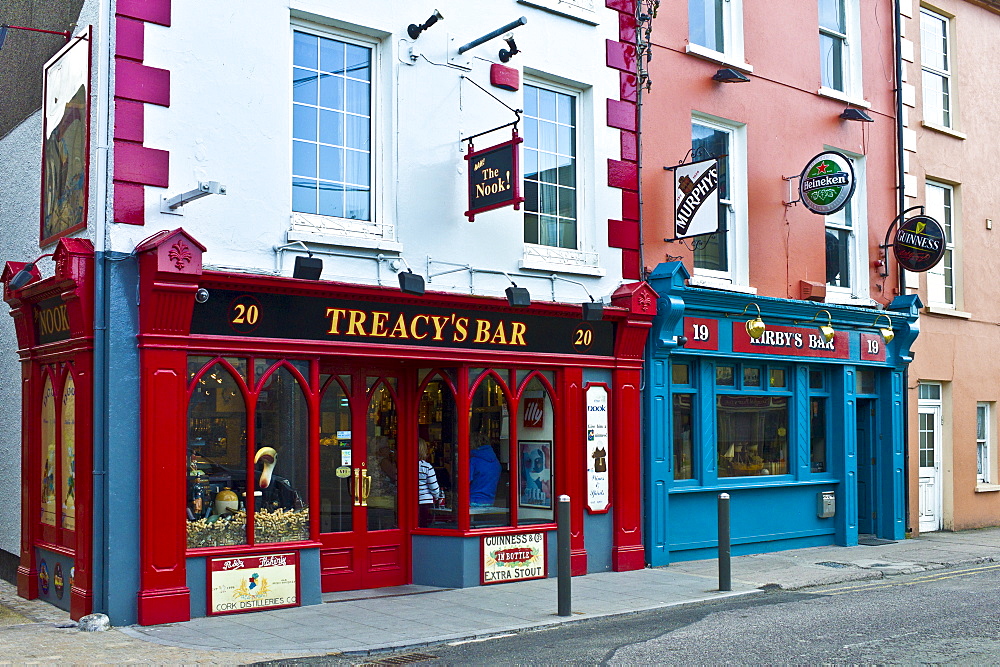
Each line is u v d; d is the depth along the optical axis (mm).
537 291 11781
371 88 10773
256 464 9711
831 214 15266
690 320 13078
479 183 10867
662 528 12773
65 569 9453
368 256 10375
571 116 12570
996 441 18000
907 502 16016
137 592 8852
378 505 11055
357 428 10836
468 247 11227
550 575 11727
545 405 11938
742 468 14000
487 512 11359
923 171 16953
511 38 11281
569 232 12383
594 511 12141
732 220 14211
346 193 10484
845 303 15500
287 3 9977
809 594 10828
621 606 10000
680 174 12984
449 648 8227
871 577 12125
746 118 14297
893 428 15758
